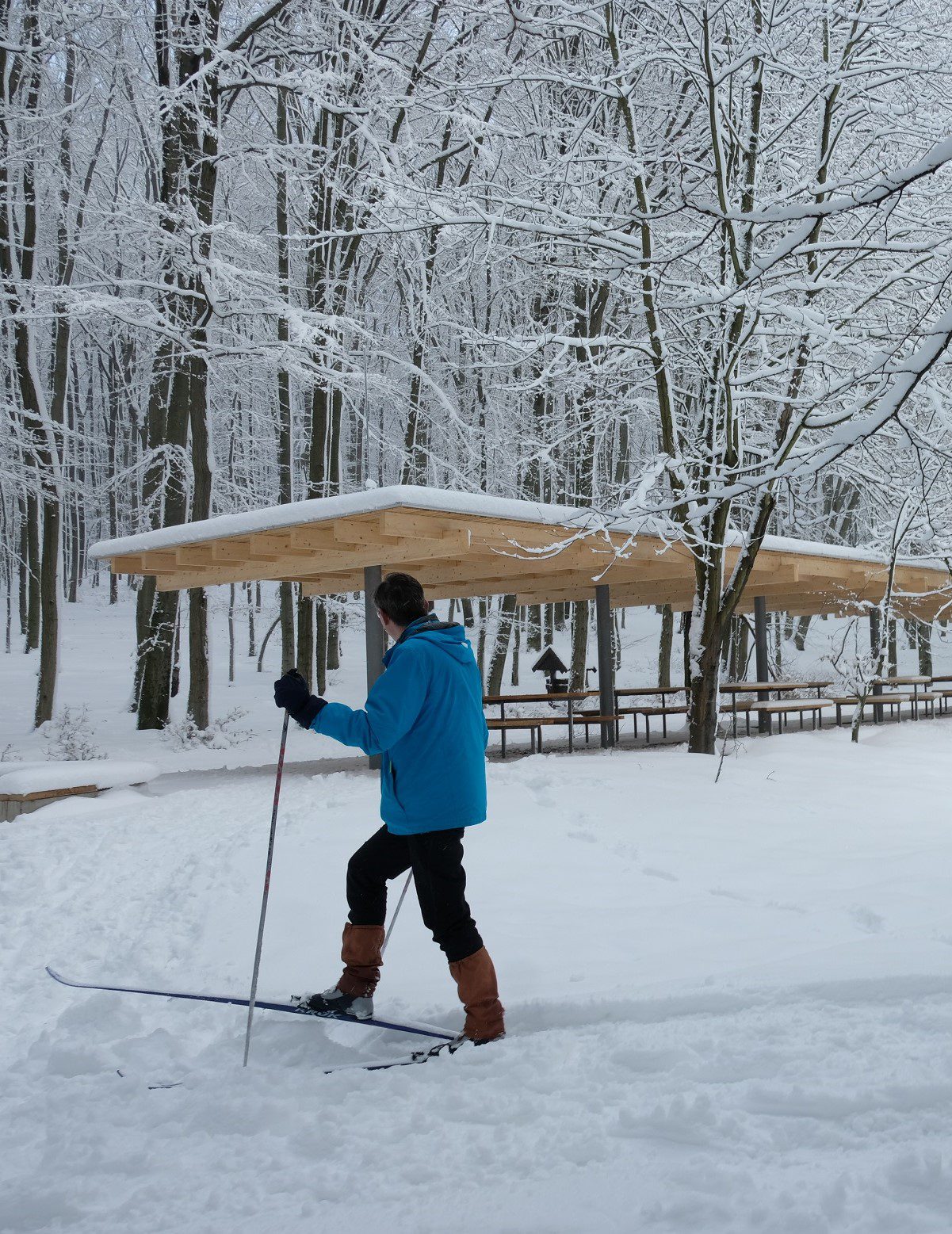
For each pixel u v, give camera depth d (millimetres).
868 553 14500
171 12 16781
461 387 23797
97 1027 3711
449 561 12688
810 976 3570
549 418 14289
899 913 4656
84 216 20625
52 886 6254
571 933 4574
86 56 18359
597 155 10719
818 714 15555
